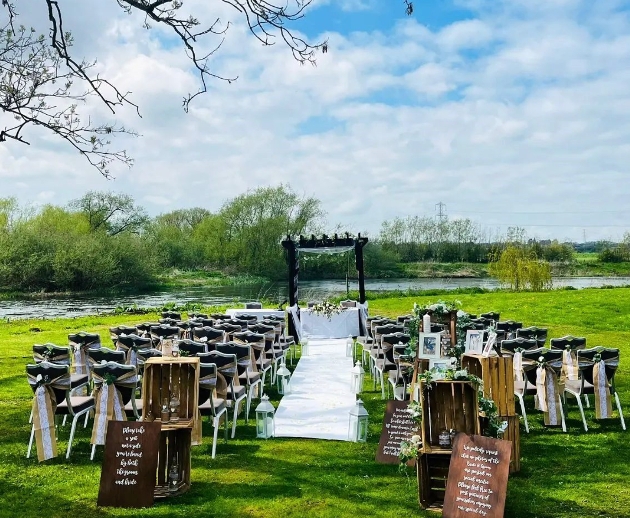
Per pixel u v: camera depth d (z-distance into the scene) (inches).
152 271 1669.5
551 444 261.0
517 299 882.8
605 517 182.7
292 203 1900.8
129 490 193.5
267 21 213.0
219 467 230.5
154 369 214.7
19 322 765.9
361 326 626.8
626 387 369.4
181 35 220.4
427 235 2014.0
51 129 248.7
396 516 183.2
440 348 241.0
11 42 243.6
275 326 449.7
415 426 229.5
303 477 218.5
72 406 248.2
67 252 1549.0
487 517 174.1
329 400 346.6
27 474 224.2
